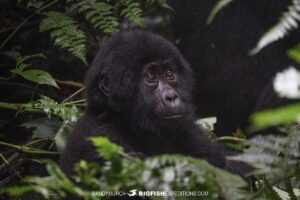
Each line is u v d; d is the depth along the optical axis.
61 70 10.12
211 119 8.42
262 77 10.04
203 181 3.34
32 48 9.97
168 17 11.59
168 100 7.17
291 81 2.88
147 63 7.23
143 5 10.92
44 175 8.20
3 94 9.49
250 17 10.17
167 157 3.17
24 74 7.51
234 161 7.21
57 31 7.83
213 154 7.41
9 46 9.80
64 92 9.89
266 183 4.01
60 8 9.73
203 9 10.39
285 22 3.21
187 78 7.68
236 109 10.30
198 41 10.45
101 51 7.66
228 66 10.26
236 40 10.20
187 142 7.54
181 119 7.21
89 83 7.55
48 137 7.50
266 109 9.47
